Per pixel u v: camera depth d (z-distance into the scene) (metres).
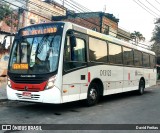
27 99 8.71
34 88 8.53
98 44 11.05
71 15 27.08
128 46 14.20
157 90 20.39
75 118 8.16
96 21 31.34
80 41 9.79
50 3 24.45
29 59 8.95
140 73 15.90
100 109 9.97
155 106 11.20
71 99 9.06
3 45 17.16
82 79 9.73
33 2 20.95
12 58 9.47
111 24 33.91
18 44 9.51
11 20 17.83
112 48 12.29
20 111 9.21
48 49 8.77
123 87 13.43
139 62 15.81
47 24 9.17
